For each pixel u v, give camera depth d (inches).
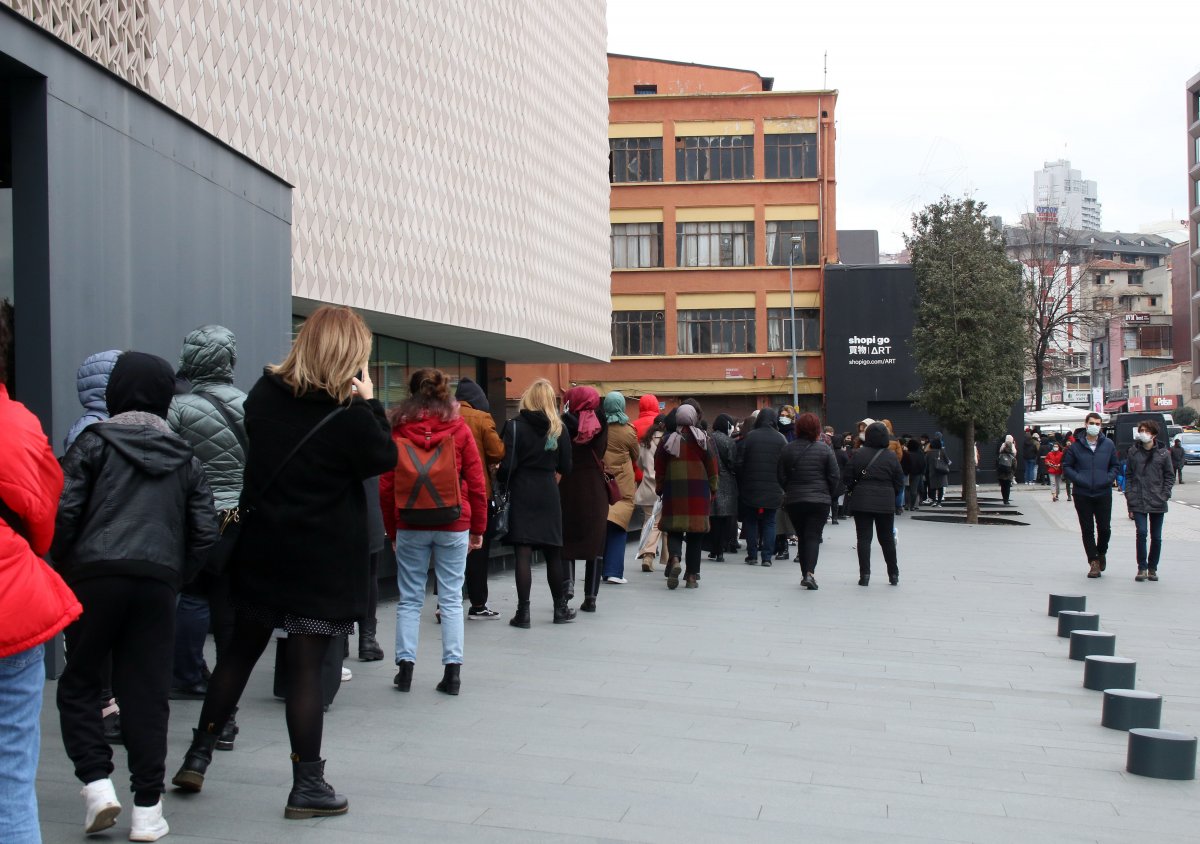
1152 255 5772.6
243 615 189.9
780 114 1973.4
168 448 180.7
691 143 1987.0
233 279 402.3
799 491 517.3
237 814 186.5
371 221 730.2
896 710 281.7
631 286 1983.3
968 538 858.1
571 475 417.1
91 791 170.6
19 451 130.8
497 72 965.2
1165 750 225.9
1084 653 354.9
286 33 616.4
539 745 236.5
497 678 305.7
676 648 359.9
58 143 283.9
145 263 331.9
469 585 404.5
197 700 258.5
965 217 1153.4
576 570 581.0
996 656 362.6
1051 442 1847.9
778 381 1947.6
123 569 172.7
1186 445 2635.3
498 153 965.2
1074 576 600.1
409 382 287.0
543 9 1095.0
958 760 235.6
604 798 200.4
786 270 1957.4
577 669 321.1
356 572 187.5
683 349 1977.1
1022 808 203.3
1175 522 1064.8
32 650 131.2
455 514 279.3
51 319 279.0
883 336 1824.6
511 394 1774.1
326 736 240.2
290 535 183.0
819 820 191.5
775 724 262.5
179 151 357.4
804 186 1969.7
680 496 501.7
